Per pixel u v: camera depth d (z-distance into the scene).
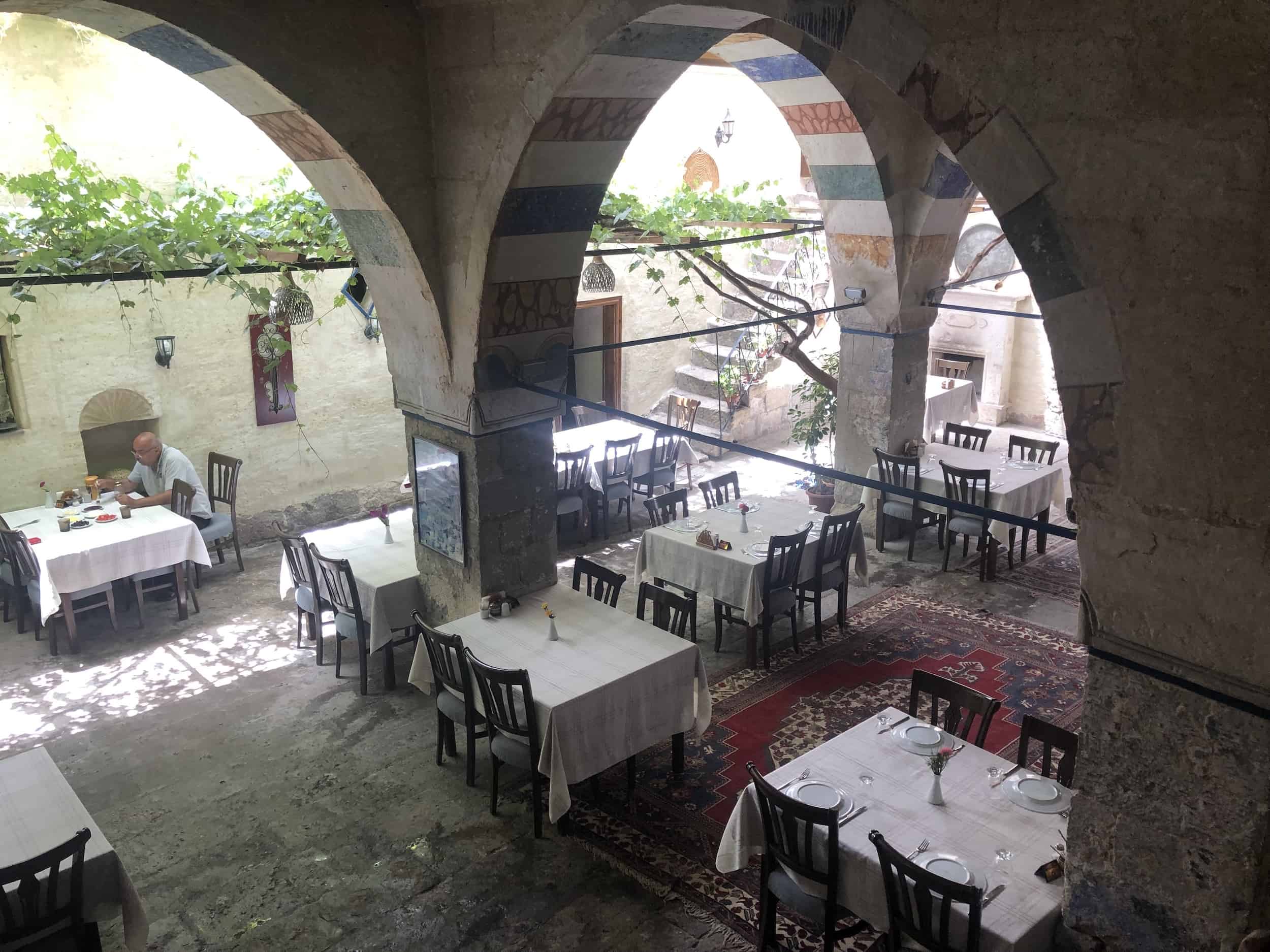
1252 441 2.95
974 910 3.73
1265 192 2.75
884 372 9.78
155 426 9.94
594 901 5.21
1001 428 14.34
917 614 8.61
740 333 13.80
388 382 11.30
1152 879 3.59
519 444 7.05
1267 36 2.66
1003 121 3.27
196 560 8.73
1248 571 3.06
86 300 9.10
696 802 6.04
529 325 6.66
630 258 13.23
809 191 14.83
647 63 5.22
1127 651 3.44
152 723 7.05
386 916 5.12
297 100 5.66
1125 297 3.12
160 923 5.09
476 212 6.07
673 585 8.24
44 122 8.58
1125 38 2.94
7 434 8.95
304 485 10.95
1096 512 3.39
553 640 6.28
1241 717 3.21
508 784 6.25
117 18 5.04
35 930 4.13
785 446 13.70
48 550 8.02
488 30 5.60
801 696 7.28
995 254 13.95
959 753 4.98
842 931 4.56
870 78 8.11
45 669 7.88
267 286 10.10
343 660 8.00
